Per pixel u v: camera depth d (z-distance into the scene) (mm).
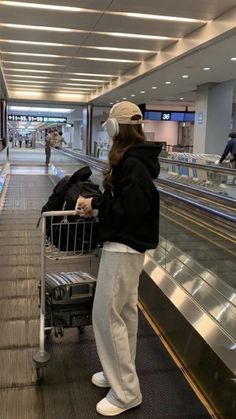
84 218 2514
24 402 2359
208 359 2543
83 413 2281
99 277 2197
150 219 2131
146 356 2941
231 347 2449
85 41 10086
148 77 13180
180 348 2961
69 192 2588
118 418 2254
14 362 2758
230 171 7609
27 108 28000
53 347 2969
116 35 9453
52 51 11344
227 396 2293
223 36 7898
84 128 23578
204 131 14906
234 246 3680
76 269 4586
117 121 2088
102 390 2492
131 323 2307
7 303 3709
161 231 4359
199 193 4785
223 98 14711
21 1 7293
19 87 19859
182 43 9625
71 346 2992
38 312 3531
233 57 9719
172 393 2512
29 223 7109
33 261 4988
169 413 2314
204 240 4113
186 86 15391
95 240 2572
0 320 3367
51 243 2586
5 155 16000
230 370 2293
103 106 23625
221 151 14984
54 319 2648
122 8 7555
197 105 15336
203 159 12844
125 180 2016
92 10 7715
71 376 2627
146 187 2021
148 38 9664
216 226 3512
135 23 8469
